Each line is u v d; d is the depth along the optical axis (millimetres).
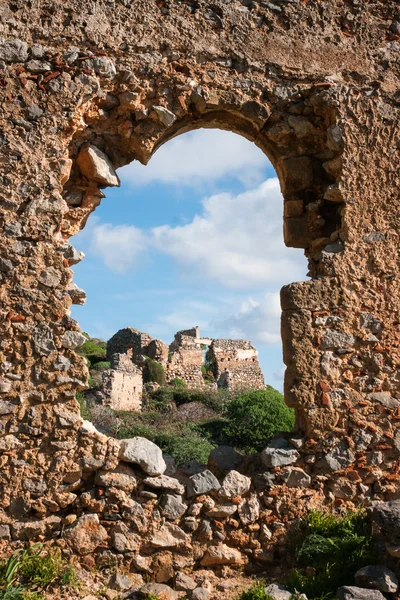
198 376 40344
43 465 6574
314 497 7082
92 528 6523
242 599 5953
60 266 6887
